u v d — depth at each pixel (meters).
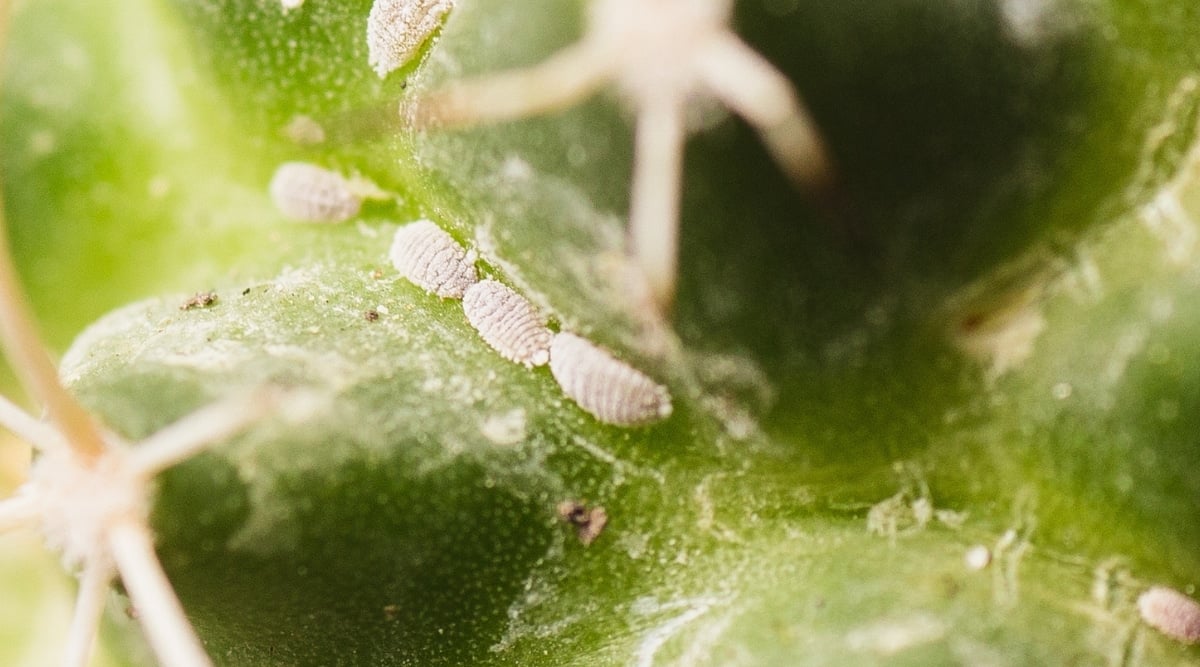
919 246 0.06
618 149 0.06
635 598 0.07
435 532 0.06
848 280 0.06
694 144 0.06
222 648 0.07
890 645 0.06
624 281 0.06
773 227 0.06
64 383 0.07
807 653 0.06
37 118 0.07
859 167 0.06
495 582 0.07
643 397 0.06
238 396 0.06
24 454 0.07
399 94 0.07
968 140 0.06
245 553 0.06
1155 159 0.06
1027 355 0.06
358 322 0.07
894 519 0.07
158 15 0.07
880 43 0.06
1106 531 0.07
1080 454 0.06
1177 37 0.06
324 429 0.06
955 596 0.06
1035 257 0.06
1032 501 0.07
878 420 0.06
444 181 0.07
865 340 0.06
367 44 0.07
